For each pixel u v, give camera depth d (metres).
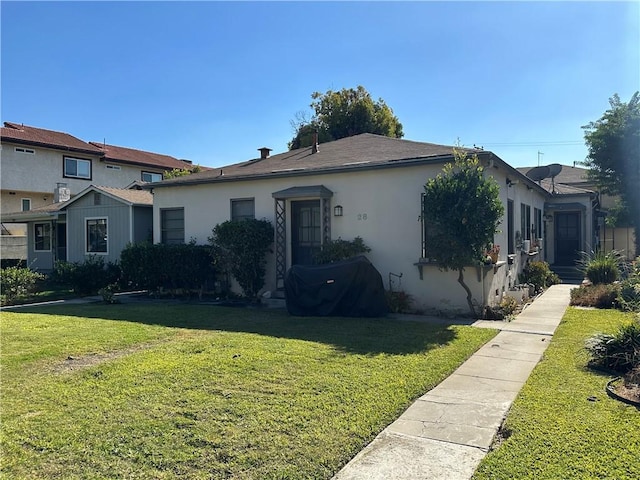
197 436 3.76
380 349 6.64
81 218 17.58
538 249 16.55
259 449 3.54
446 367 5.74
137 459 3.42
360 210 11.01
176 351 6.50
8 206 26.58
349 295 9.80
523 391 4.84
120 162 31.17
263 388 4.89
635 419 4.02
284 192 11.53
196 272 12.59
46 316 9.84
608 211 20.83
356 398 4.61
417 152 11.16
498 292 10.84
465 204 8.98
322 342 7.08
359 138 14.75
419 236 10.35
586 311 10.13
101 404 4.49
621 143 18.30
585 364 5.86
